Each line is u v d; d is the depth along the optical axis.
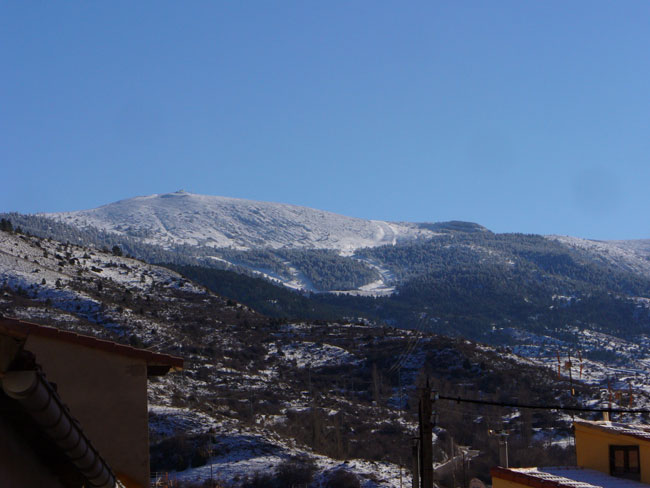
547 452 63.91
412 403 92.06
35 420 7.98
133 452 15.45
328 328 144.75
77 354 15.59
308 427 79.75
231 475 61.31
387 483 59.81
